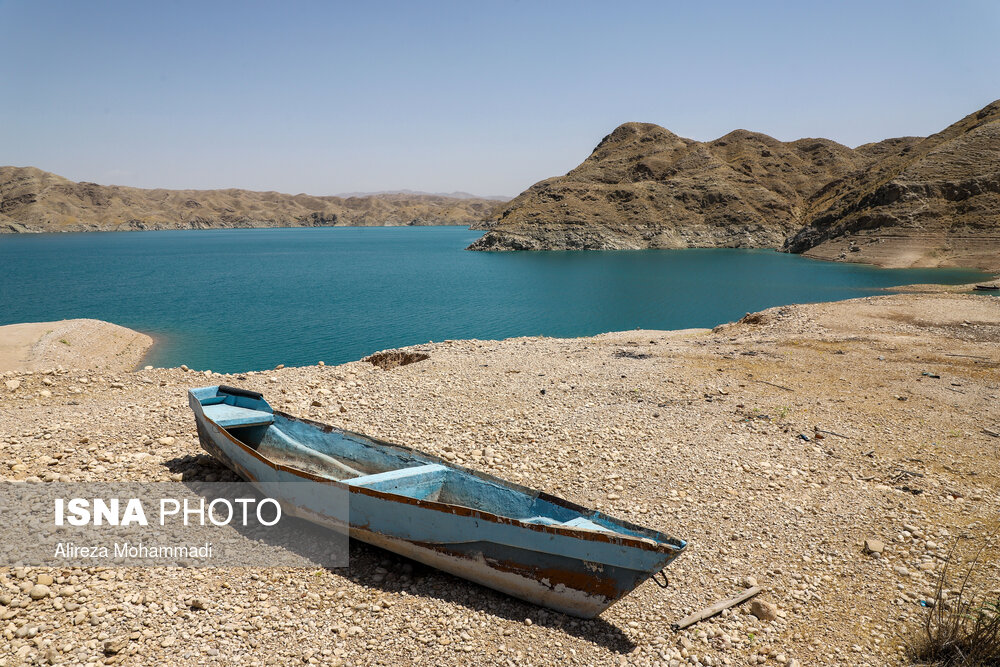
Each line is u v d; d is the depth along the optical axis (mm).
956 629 6645
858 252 102000
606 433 13008
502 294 74688
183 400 14305
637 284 83125
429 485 8789
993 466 11516
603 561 6613
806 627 7168
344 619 6918
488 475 8531
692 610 7352
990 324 25234
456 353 21469
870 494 10461
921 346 21547
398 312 60312
